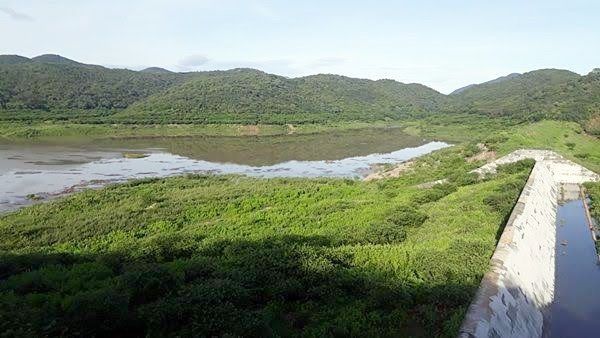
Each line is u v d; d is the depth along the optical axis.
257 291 17.89
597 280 24.56
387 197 42.00
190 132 128.88
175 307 15.00
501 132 79.56
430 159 65.19
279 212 37.09
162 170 69.19
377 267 20.55
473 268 18.70
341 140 121.06
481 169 50.28
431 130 139.38
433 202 37.72
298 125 145.50
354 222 32.34
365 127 158.00
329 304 17.39
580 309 21.33
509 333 15.02
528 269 21.17
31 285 19.78
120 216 36.62
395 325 15.54
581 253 28.70
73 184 55.72
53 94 161.38
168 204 40.84
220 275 19.28
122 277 19.17
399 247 23.75
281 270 20.00
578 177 50.50
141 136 121.12
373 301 17.09
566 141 71.56
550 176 46.75
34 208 40.00
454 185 44.06
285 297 17.84
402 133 142.50
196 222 35.91
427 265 20.02
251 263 20.97
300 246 23.89
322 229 30.77
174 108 157.38
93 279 20.48
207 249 25.69
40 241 30.53
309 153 93.44
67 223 34.66
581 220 36.22
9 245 29.41
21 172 62.91
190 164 76.06
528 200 29.56
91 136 115.19
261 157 86.50
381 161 82.25
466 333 13.12
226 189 47.53
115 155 84.31
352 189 47.22
